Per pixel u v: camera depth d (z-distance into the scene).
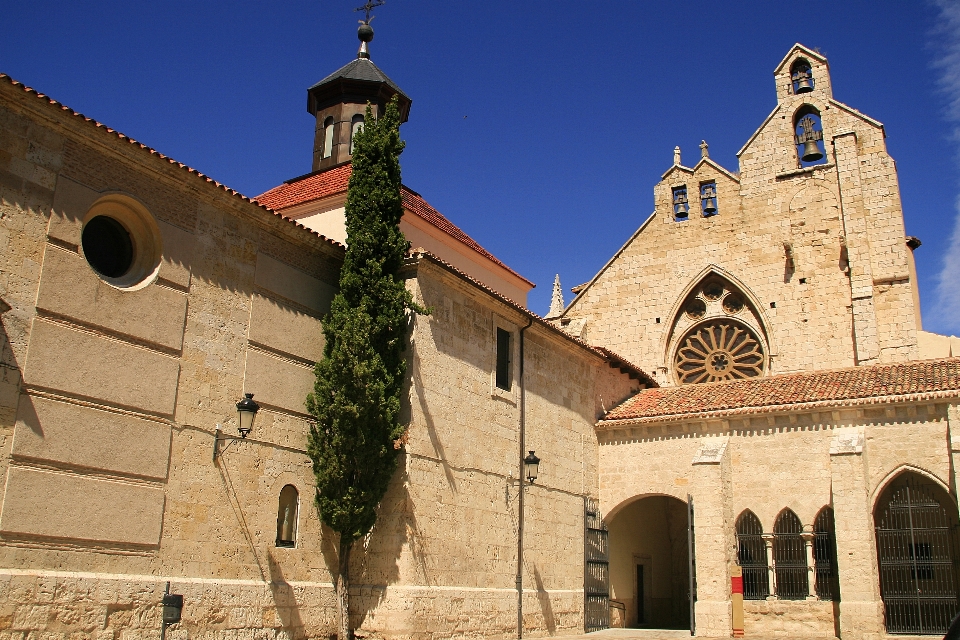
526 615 23.84
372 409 19.12
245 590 17.19
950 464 23.66
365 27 35.62
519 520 24.36
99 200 15.70
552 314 44.38
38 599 13.52
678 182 40.47
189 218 17.48
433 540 20.58
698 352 38.09
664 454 28.52
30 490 13.73
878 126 36.03
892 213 34.72
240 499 17.61
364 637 19.17
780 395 27.64
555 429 27.22
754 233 37.84
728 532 25.91
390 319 19.98
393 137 21.45
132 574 15.19
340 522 18.84
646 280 39.66
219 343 17.72
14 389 13.73
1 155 14.03
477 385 23.41
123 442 15.36
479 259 33.78
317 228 28.02
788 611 25.28
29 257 14.26
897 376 27.22
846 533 23.72
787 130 38.47
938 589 25.16
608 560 29.06
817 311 35.62
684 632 27.11
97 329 15.23
